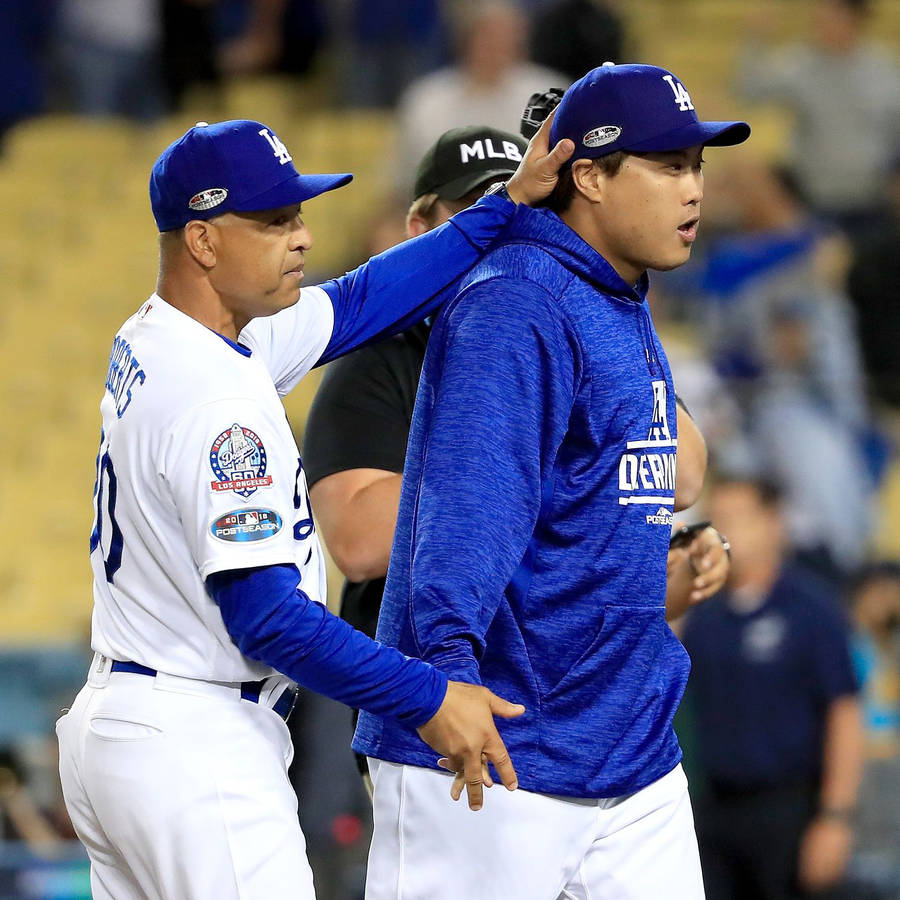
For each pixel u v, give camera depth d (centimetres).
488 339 998
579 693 1027
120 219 3869
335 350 1113
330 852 1761
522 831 1022
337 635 935
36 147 4003
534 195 1051
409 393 1180
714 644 2011
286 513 963
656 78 1012
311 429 1198
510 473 976
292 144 3731
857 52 3484
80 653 2281
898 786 2142
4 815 2053
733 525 2027
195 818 977
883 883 2019
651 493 1039
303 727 1761
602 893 1055
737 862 2003
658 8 4222
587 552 1023
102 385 3512
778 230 2892
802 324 2745
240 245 982
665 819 1076
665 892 1065
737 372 2752
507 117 2967
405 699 928
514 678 1022
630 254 1027
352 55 3712
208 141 977
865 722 2203
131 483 982
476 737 932
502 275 1022
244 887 980
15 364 3547
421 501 987
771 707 1994
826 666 1991
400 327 1127
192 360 980
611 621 1027
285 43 4044
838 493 2605
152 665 995
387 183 3200
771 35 4097
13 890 1839
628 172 1012
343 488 1159
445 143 1219
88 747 1004
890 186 3309
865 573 2472
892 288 2889
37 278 3759
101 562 1017
